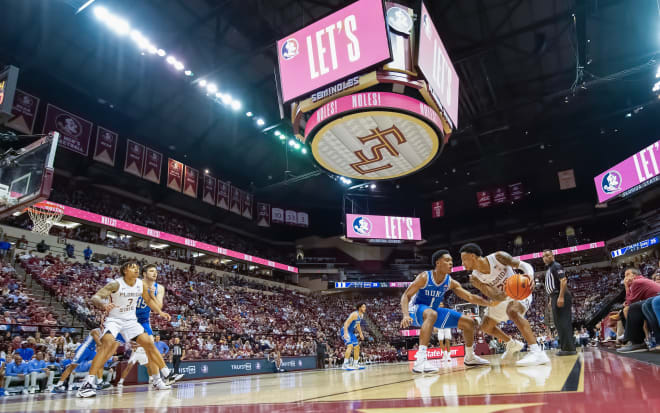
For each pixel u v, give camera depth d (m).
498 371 3.27
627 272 5.12
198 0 16.61
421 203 38.19
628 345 4.88
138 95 21.88
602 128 26.84
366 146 10.64
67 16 17.02
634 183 23.73
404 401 1.65
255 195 33.72
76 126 21.34
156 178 25.27
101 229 23.33
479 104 24.20
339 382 3.91
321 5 17.28
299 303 31.11
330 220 38.09
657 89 22.44
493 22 18.19
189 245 26.23
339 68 8.83
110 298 4.12
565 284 5.32
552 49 20.16
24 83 19.28
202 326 19.16
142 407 2.29
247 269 32.97
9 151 9.55
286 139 26.66
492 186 34.81
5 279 14.76
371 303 35.12
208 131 26.11
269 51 19.55
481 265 4.00
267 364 16.45
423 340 4.37
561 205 34.47
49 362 10.33
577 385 1.69
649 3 17.12
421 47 8.74
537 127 27.48
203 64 19.70
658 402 1.09
